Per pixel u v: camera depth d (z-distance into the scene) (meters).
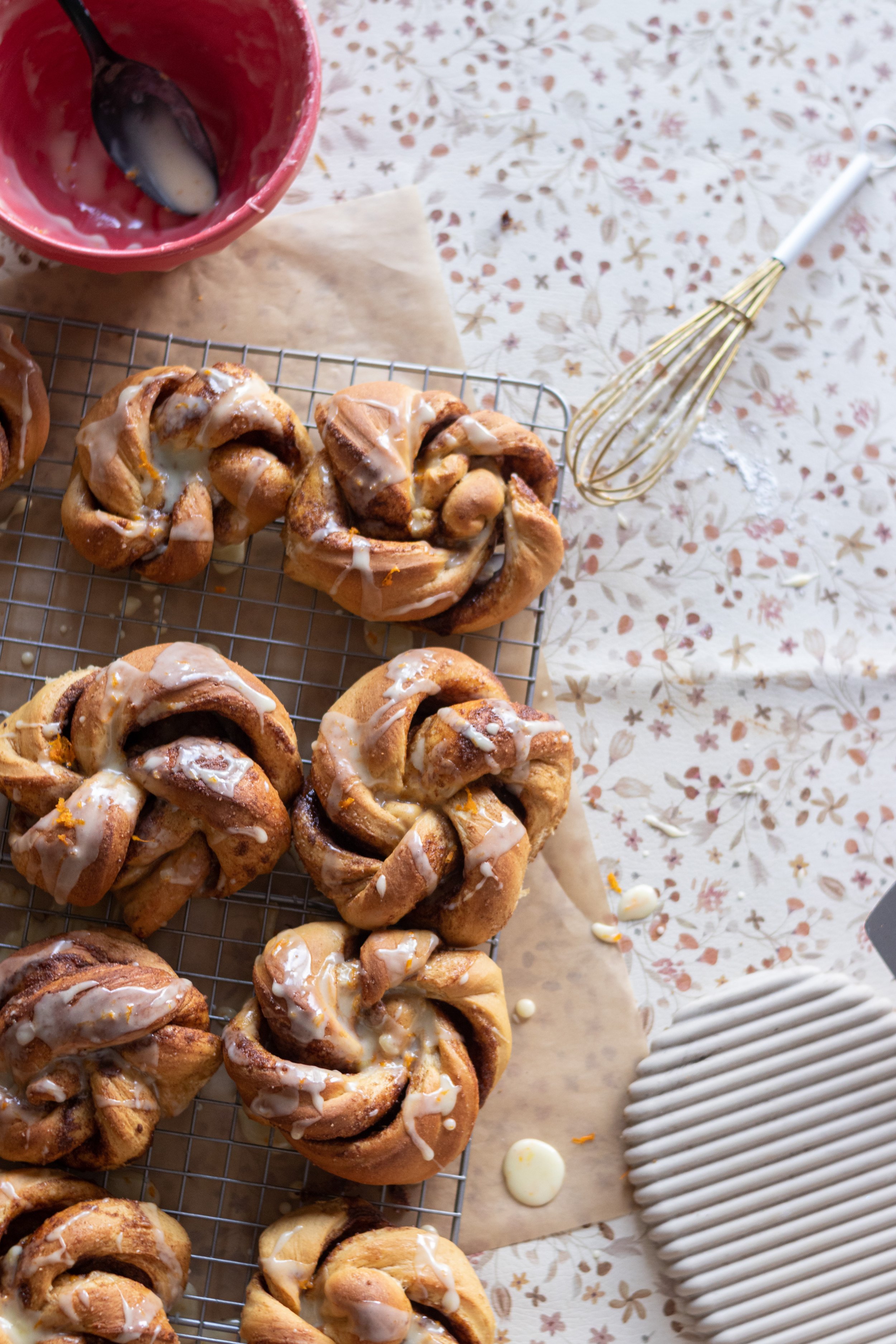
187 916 0.88
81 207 0.89
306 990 0.83
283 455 0.88
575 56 0.93
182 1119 0.88
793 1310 0.89
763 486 0.93
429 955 0.84
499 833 0.84
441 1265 0.84
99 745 0.84
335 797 0.85
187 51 0.89
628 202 0.93
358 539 0.86
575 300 0.92
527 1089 0.89
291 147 0.85
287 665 0.90
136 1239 0.83
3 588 0.89
